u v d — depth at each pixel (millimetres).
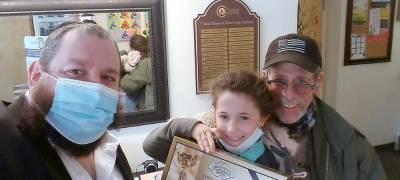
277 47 909
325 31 2854
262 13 1854
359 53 2988
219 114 836
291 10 1906
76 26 722
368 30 2965
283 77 886
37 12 1503
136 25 1666
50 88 702
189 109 1845
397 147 3342
